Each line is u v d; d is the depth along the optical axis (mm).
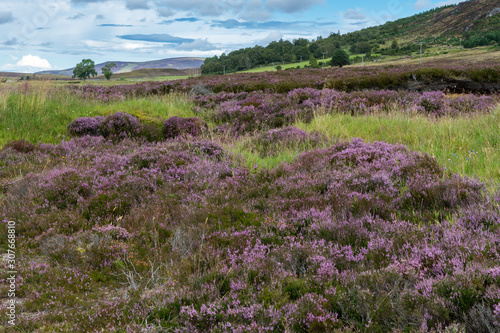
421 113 12156
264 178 6406
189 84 23250
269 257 3529
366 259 3342
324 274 3051
